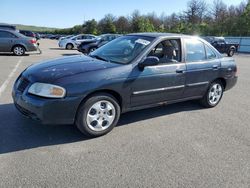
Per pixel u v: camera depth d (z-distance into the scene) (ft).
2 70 31.17
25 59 44.04
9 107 16.92
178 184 9.85
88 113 12.76
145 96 14.60
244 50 114.21
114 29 237.66
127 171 10.49
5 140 12.50
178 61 16.19
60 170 10.30
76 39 79.25
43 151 11.69
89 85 12.32
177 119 16.66
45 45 98.84
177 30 192.24
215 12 203.10
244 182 10.19
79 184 9.52
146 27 211.61
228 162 11.64
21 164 10.56
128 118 16.28
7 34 48.47
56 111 11.87
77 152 11.77
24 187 9.18
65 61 14.48
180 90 16.38
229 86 20.08
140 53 14.48
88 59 14.90
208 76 17.90
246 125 16.28
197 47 17.53
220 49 81.66
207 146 13.10
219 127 15.72
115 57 15.01
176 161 11.46
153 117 16.72
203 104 19.11
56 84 11.79
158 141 13.34
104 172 10.34
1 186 9.17
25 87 12.56
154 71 14.62
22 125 14.21
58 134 13.42
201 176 10.44
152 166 10.95
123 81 13.37
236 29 157.89
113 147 12.42
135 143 12.96
